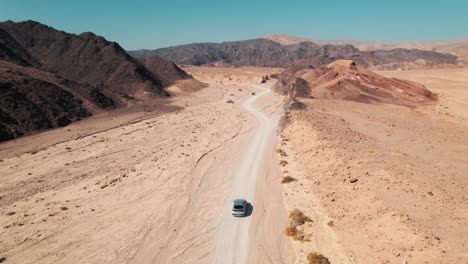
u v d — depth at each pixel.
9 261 25.95
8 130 59.78
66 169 46.19
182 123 74.00
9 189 39.69
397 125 58.56
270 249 26.58
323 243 26.31
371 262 22.81
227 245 27.44
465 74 142.75
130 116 80.19
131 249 27.22
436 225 24.61
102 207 34.69
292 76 132.00
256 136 61.72
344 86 92.12
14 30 132.75
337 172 37.16
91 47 123.38
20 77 73.88
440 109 77.62
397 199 28.67
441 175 34.19
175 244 27.80
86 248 27.47
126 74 111.69
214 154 51.50
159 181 41.31
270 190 37.56
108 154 52.66
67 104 76.06
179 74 144.62
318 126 54.09
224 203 34.91
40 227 30.81
